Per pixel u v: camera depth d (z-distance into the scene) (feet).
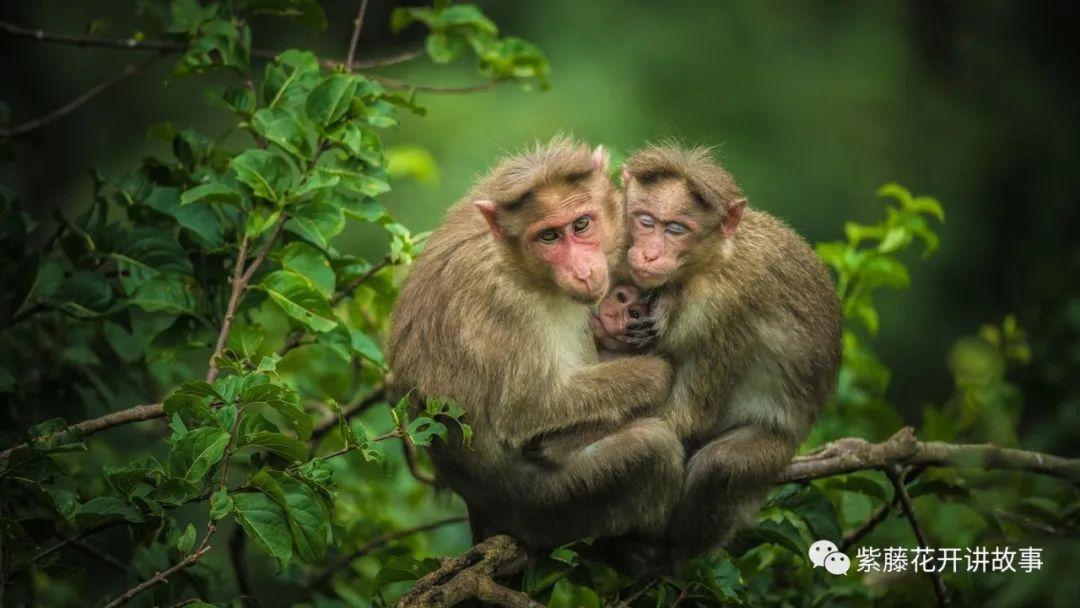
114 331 39.58
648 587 35.60
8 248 36.42
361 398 46.42
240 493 29.40
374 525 44.86
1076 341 49.83
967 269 102.01
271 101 37.55
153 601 35.63
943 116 103.35
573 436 36.65
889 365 98.22
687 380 39.17
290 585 40.57
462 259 36.42
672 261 38.06
